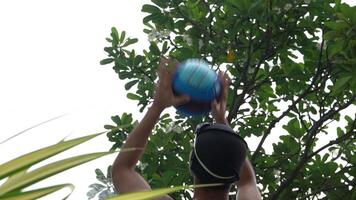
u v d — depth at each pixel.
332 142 9.88
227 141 1.98
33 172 1.06
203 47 9.62
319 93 10.35
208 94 2.12
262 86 10.45
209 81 2.12
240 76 9.85
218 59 9.71
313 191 9.95
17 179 1.06
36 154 1.07
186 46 9.82
